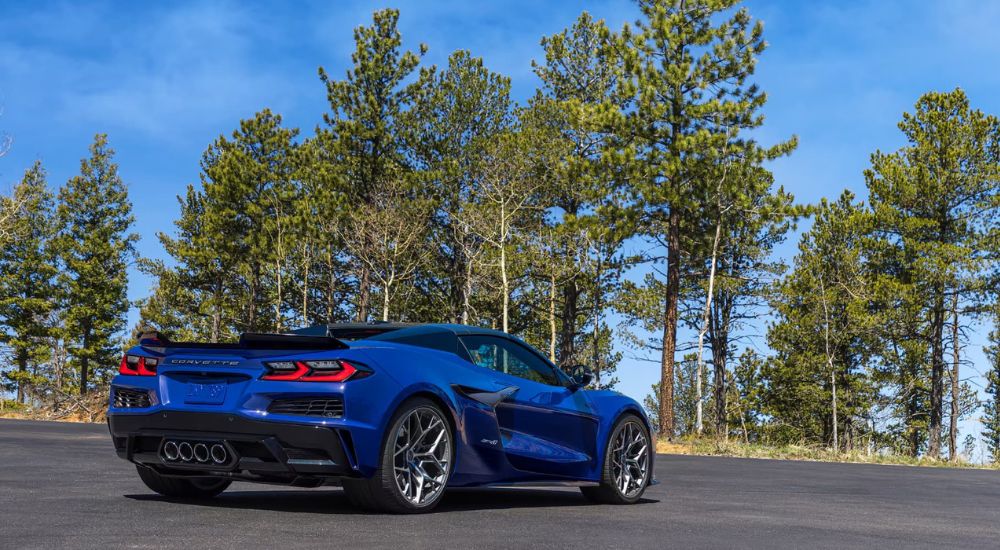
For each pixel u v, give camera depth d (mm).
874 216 37688
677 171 26750
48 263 55281
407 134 40812
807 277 41406
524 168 34750
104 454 10195
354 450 4684
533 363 6086
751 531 4867
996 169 35375
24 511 4656
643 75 27047
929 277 35188
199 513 4723
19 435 13789
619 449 6469
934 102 36781
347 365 4738
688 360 44000
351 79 40469
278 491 6355
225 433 4758
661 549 4031
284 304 49688
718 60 27062
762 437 46031
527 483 5793
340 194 39844
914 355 41625
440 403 5168
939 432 36719
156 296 54375
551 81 38438
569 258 36875
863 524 5512
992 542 4797
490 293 37719
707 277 38625
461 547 3844
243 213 45031
